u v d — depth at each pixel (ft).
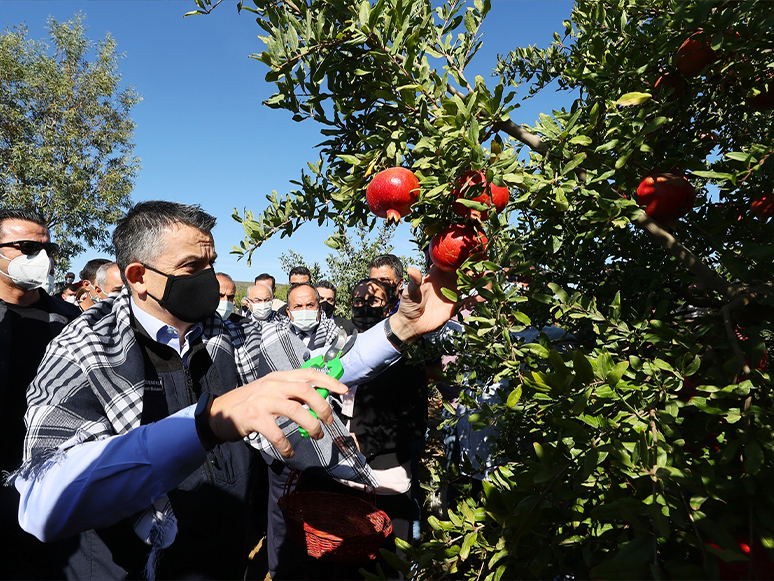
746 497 2.50
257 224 4.71
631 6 3.93
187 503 4.80
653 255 4.52
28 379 7.27
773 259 3.31
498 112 3.63
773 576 2.35
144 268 4.65
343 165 4.72
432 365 9.80
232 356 5.55
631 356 3.12
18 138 55.98
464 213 3.78
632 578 2.23
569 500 3.26
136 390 4.43
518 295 3.83
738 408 2.74
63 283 19.26
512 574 3.32
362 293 10.04
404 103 3.91
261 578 10.89
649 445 2.68
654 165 4.23
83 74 61.05
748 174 3.50
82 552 4.73
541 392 3.09
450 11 4.71
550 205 3.86
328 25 4.12
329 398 6.07
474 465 8.62
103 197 59.31
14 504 6.25
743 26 3.16
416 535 10.24
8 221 7.75
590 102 4.53
